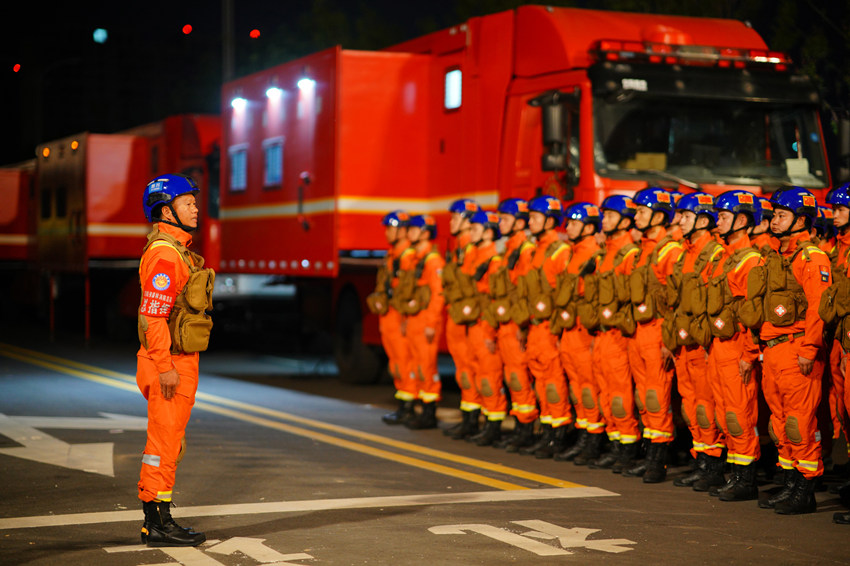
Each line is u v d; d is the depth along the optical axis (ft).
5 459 35.63
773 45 60.80
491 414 40.34
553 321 36.70
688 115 42.98
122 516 27.81
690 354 32.27
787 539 26.00
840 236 31.83
